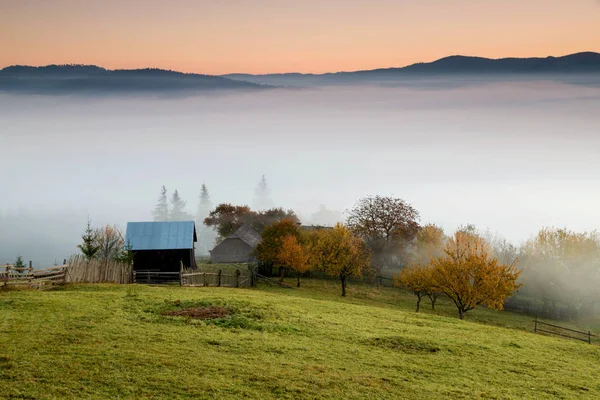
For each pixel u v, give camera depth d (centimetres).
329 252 6756
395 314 4053
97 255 6303
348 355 2558
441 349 2819
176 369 2128
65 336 2458
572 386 2408
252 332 2850
